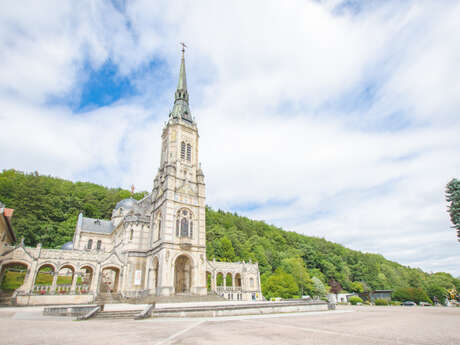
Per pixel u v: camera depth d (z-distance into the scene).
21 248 43.66
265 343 11.38
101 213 116.00
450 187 37.91
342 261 136.88
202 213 57.97
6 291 46.97
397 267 171.50
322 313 28.92
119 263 52.53
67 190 119.69
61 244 88.38
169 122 67.31
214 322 20.23
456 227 37.22
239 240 117.81
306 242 153.00
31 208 93.75
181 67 81.31
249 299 64.38
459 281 152.88
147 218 62.38
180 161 61.75
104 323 20.31
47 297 41.09
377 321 20.38
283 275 78.38
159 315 24.53
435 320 21.11
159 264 49.53
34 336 13.27
